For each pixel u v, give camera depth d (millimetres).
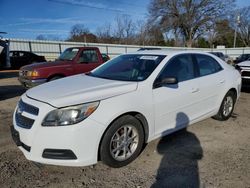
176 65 4312
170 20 52312
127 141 3531
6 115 5891
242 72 8805
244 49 42469
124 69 4320
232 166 3559
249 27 65000
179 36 55344
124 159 3518
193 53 4758
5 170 3416
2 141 4355
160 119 3904
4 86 10914
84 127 3064
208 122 5395
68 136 3012
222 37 59375
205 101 4742
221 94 5145
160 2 52031
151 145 4211
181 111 4238
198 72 4672
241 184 3129
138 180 3227
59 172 3395
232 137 4602
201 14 52469
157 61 4176
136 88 3615
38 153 3084
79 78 4273
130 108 3439
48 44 27375
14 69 21516
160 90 3857
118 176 3312
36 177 3273
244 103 7293
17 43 25516
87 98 3191
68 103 3084
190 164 3615
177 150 4047
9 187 3059
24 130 3152
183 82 4277
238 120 5574
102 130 3191
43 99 3229
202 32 53750
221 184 3131
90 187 3078
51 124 3027
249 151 4023
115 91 3436
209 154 3920
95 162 3227
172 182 3182
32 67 7922
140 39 53469
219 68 5246
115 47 31938
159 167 3535
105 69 4617
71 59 8578
